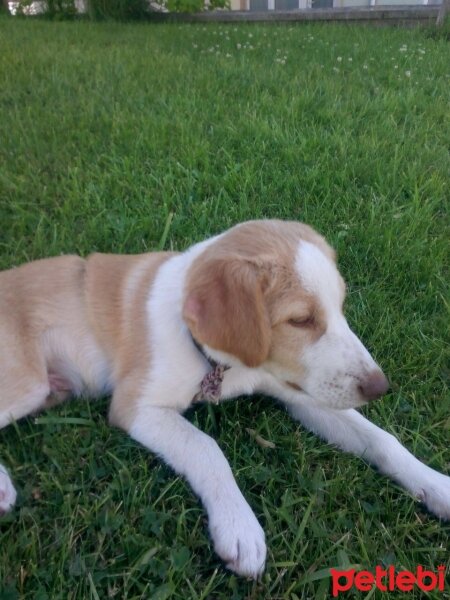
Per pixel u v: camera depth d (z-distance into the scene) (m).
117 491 0.39
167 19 2.13
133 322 0.46
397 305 0.58
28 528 0.37
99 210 0.71
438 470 0.43
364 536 0.37
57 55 1.34
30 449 0.43
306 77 1.16
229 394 0.46
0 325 0.46
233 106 0.98
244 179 0.76
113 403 0.45
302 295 0.39
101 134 0.89
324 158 0.80
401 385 0.49
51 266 0.51
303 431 0.45
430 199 0.73
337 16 1.93
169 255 0.49
